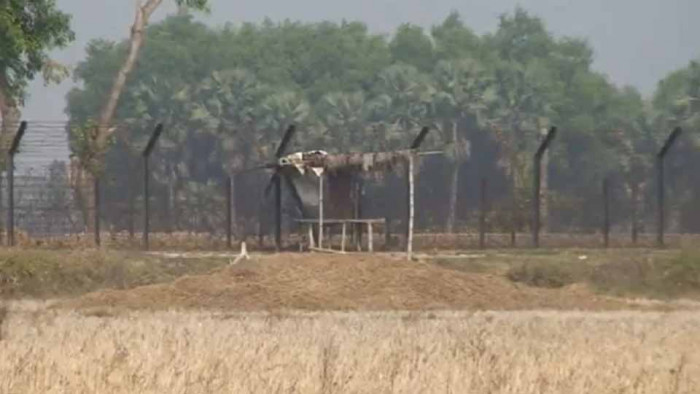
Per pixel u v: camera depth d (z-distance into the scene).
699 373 66.06
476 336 79.25
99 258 128.88
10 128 165.00
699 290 128.50
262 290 114.94
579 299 119.12
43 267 124.50
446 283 117.94
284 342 76.69
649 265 131.50
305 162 145.12
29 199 151.75
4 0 175.75
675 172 172.50
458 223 167.88
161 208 167.88
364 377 60.38
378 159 145.88
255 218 168.38
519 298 117.38
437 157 173.38
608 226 152.00
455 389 58.44
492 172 175.75
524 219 163.88
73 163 153.62
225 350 70.25
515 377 60.78
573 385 59.97
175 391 56.78
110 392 56.78
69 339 77.44
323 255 124.06
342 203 150.12
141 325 89.62
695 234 168.75
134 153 162.62
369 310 111.44
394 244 155.25
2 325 84.19
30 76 183.38
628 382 60.84
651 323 96.94
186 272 131.75
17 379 58.75
